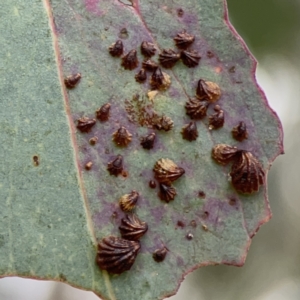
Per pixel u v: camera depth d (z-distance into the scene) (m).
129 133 0.16
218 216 0.16
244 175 0.16
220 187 0.16
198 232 0.16
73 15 0.16
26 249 0.15
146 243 0.16
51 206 0.16
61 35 0.16
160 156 0.16
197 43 0.16
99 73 0.16
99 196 0.16
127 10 0.16
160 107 0.16
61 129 0.16
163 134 0.16
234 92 0.16
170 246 0.16
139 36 0.16
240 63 0.16
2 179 0.16
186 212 0.16
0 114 0.16
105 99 0.16
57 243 0.16
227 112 0.16
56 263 0.16
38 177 0.16
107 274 0.16
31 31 0.16
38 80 0.16
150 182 0.16
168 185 0.16
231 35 0.16
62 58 0.16
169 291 0.16
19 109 0.16
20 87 0.16
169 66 0.16
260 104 0.16
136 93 0.16
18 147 0.16
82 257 0.16
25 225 0.16
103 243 0.16
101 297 0.16
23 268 0.15
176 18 0.16
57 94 0.16
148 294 0.16
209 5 0.16
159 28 0.16
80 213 0.16
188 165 0.16
